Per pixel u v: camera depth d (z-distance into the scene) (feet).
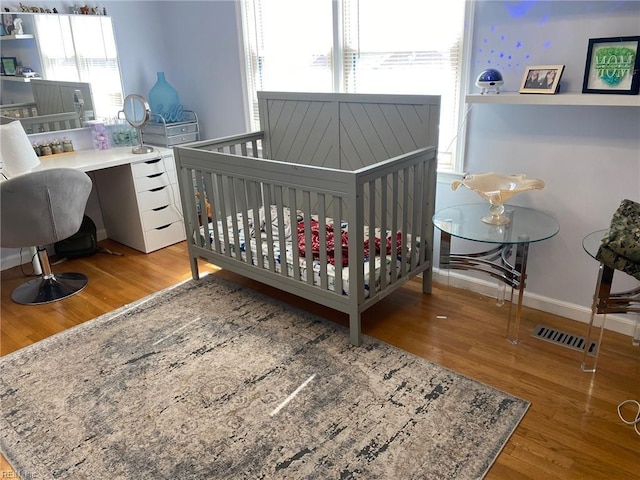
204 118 13.91
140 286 10.69
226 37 12.40
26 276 11.32
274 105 11.23
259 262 9.25
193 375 7.56
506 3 7.97
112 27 12.57
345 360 7.80
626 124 7.38
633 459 5.86
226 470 5.85
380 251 8.25
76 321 9.33
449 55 9.02
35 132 11.62
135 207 12.10
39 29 11.23
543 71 7.72
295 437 6.30
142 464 5.98
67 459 6.10
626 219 6.87
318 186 7.60
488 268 9.62
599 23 7.18
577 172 8.04
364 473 5.74
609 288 6.90
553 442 6.12
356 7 9.94
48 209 9.15
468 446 6.08
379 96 9.32
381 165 7.56
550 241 8.68
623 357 7.72
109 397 7.15
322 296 8.36
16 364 8.02
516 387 7.11
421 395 6.97
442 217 8.45
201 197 9.95
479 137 8.93
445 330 8.61
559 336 8.31
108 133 13.04
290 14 11.06
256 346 8.25
